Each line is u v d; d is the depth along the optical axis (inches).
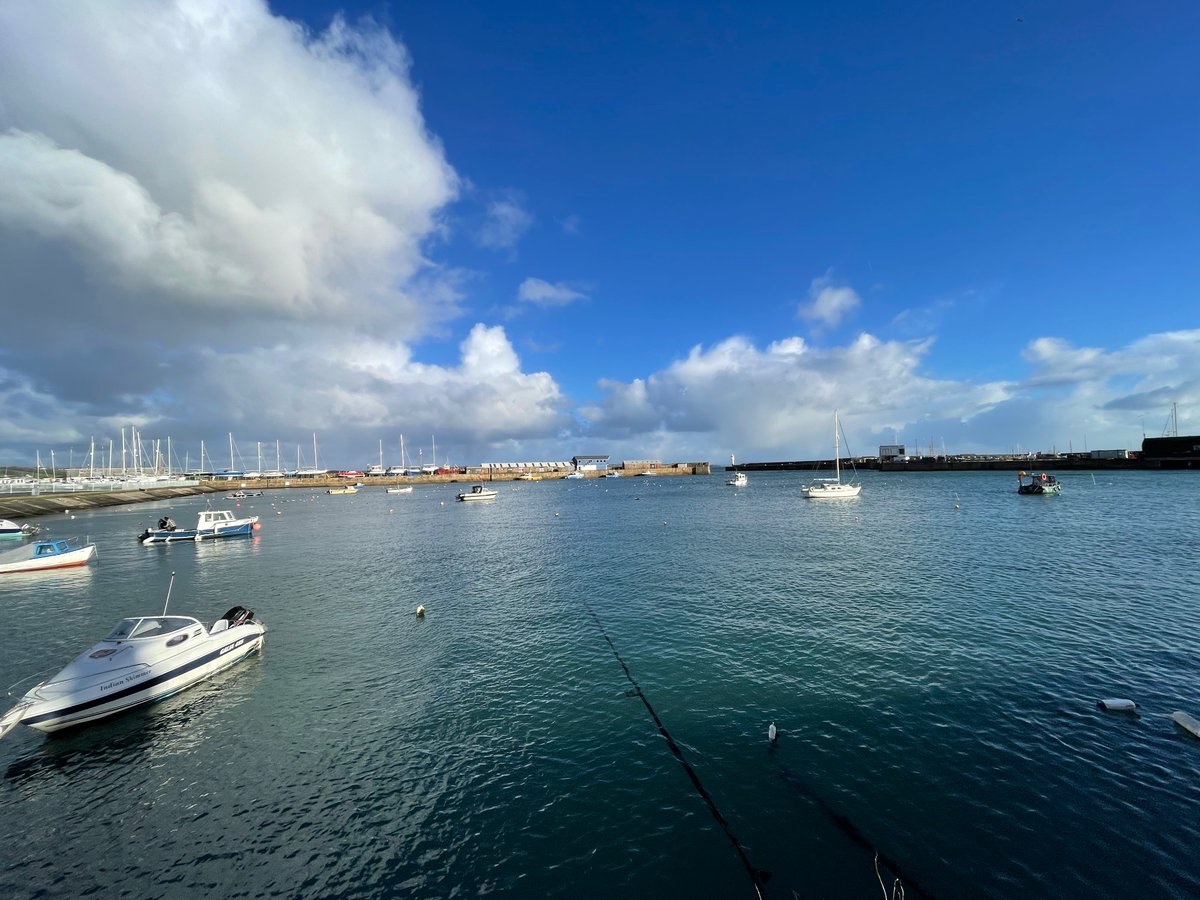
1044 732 561.3
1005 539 1753.2
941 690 663.8
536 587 1327.5
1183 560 1352.1
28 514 3619.6
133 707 675.4
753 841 428.1
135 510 4298.7
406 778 532.1
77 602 1280.8
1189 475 4665.4
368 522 3198.8
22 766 564.7
